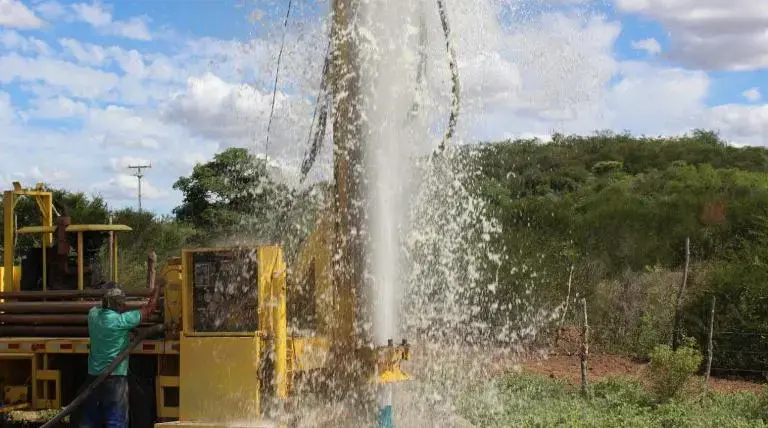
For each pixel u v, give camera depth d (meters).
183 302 7.25
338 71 7.63
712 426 9.45
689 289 16.08
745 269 15.78
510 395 11.26
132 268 21.91
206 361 7.14
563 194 30.81
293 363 7.24
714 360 14.55
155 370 7.95
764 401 10.51
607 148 43.06
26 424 9.45
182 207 29.48
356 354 7.37
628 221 21.44
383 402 7.34
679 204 22.30
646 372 12.50
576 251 19.02
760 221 19.84
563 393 11.72
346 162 7.55
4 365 8.80
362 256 7.47
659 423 9.62
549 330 16.06
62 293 8.85
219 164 29.28
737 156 44.38
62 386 8.52
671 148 44.56
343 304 7.44
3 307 8.70
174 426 7.07
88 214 27.23
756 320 14.66
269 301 7.11
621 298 16.92
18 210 14.30
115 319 7.63
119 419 7.67
